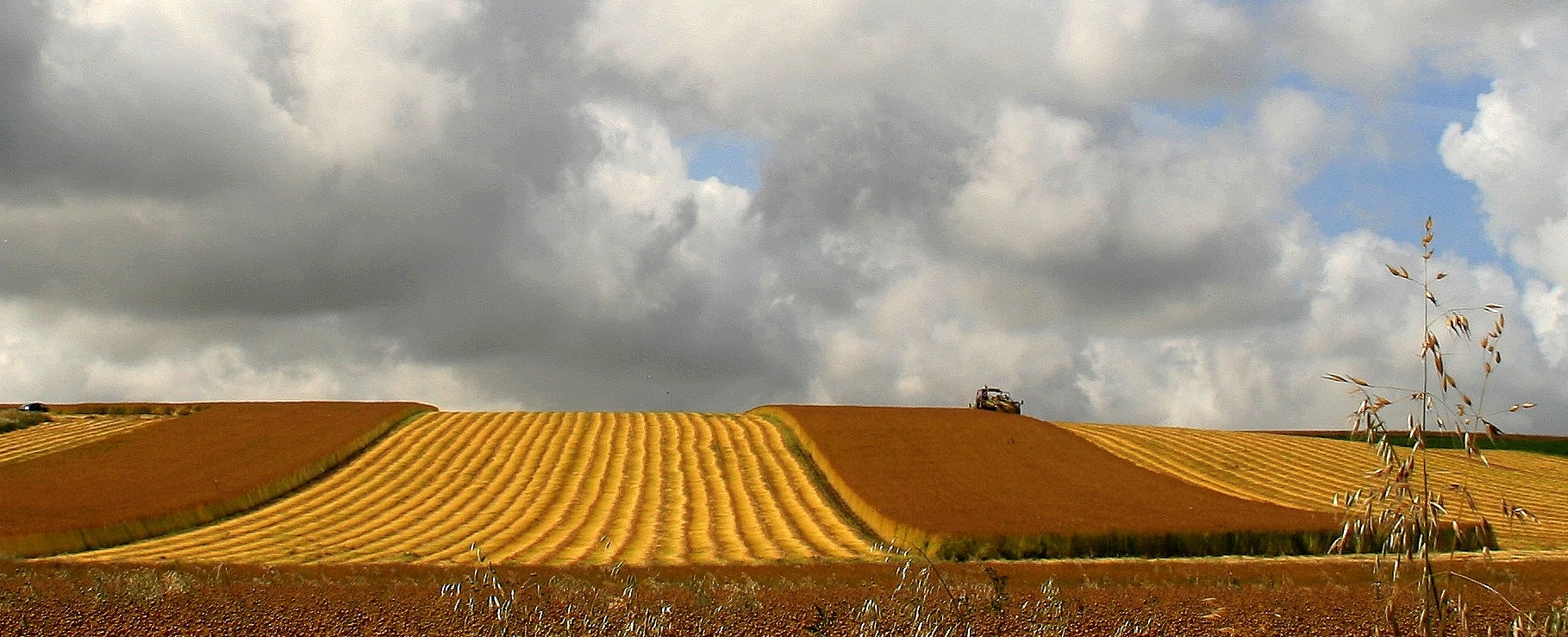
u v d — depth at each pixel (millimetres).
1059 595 24750
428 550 39625
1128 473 57875
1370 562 35438
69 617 22922
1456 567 28734
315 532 44312
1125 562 35906
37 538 38750
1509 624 21047
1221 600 25438
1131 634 22281
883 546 40781
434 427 72750
